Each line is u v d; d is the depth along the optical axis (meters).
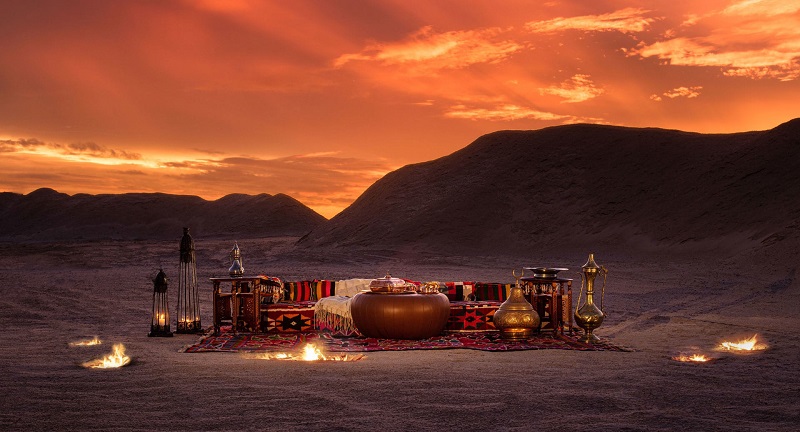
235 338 11.58
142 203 122.50
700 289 22.66
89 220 120.44
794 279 25.62
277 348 10.45
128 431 5.65
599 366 8.73
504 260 40.09
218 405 6.46
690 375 8.08
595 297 19.95
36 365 8.78
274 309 12.30
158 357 9.52
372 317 11.20
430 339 11.34
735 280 26.20
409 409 6.33
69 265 37.84
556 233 49.62
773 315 15.47
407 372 8.12
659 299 19.31
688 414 6.23
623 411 6.32
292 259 39.94
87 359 9.30
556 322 12.21
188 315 12.64
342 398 6.73
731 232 40.50
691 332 12.55
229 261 40.06
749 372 8.32
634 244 44.03
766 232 38.03
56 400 6.71
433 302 11.27
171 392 7.02
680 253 39.97
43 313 15.70
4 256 42.72
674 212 46.50
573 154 60.06
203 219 113.56
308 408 6.35
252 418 6.01
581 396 6.88
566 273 30.58
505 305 11.48
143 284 23.27
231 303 12.51
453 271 31.88
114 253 45.06
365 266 35.59
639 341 11.38
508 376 7.92
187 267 12.70
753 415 6.23
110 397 6.82
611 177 55.19
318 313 12.32
